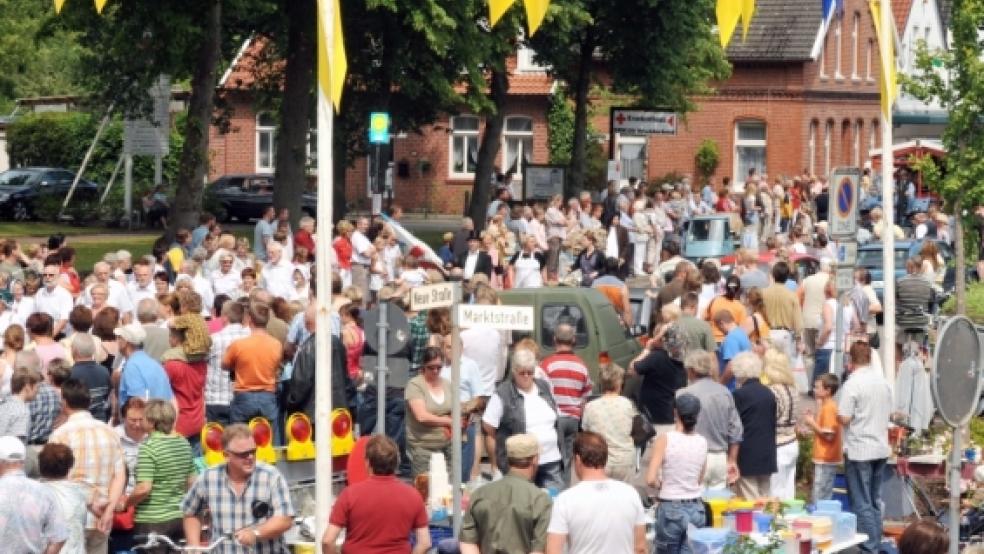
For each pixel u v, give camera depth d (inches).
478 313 682.2
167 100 2142.0
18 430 763.4
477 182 2466.8
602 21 2455.7
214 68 1847.9
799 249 1772.9
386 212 1980.8
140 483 719.7
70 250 1194.0
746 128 3491.6
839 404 849.5
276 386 924.0
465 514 642.2
